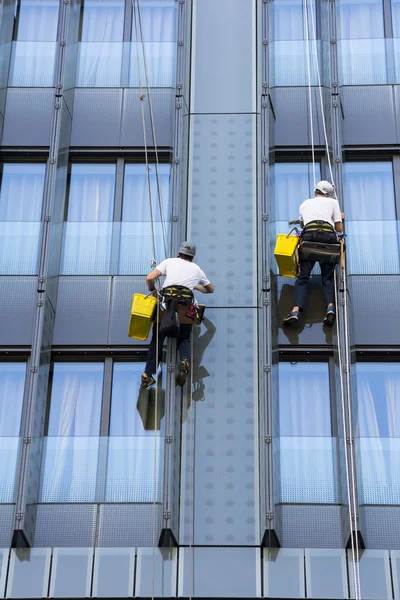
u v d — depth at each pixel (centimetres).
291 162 2350
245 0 2572
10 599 1842
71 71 2417
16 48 2459
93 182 2347
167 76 2427
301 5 2552
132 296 2152
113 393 2092
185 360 1961
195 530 1914
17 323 2122
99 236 2209
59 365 2127
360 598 1802
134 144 2352
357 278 2147
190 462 1986
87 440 1980
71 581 1856
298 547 1886
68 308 2147
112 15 2559
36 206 2312
